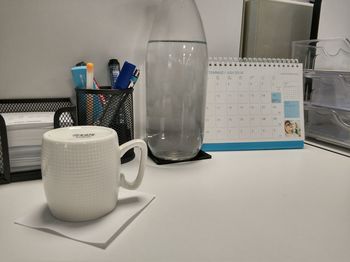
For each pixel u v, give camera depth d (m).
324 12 1.02
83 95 0.57
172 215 0.42
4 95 0.64
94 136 0.39
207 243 0.36
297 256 0.34
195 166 0.61
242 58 0.80
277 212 0.44
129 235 0.37
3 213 0.41
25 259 0.32
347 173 0.60
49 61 0.66
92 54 0.69
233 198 0.48
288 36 0.90
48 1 0.63
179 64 0.70
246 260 0.33
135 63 0.73
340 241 0.37
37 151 0.52
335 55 0.87
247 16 0.85
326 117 0.80
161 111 0.70
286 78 0.75
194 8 0.72
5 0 0.61
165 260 0.33
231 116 0.72
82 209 0.38
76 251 0.34
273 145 0.74
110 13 0.68
